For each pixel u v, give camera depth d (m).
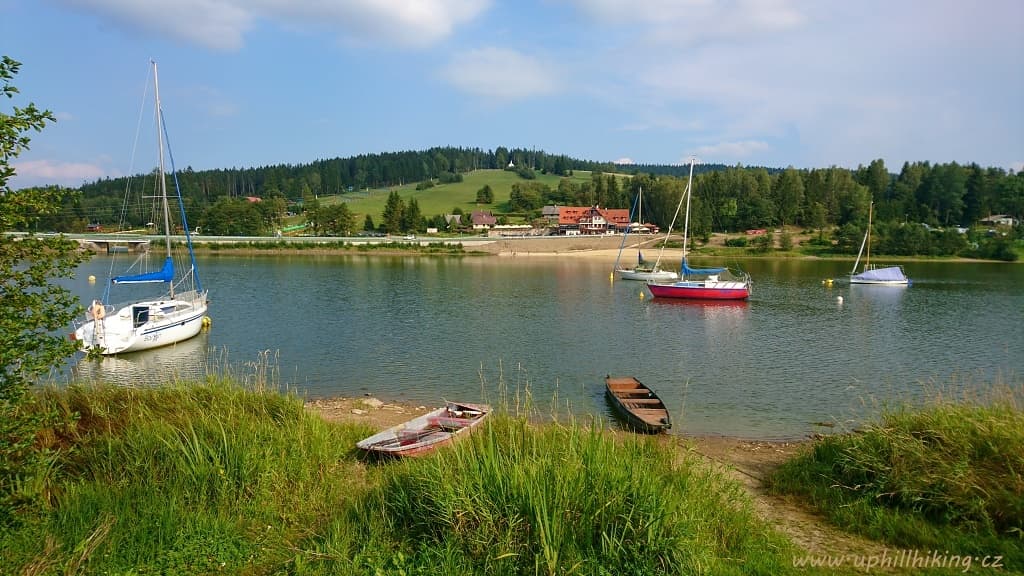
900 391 22.84
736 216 129.75
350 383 23.58
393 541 7.74
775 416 19.70
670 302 50.97
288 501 9.22
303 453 10.49
